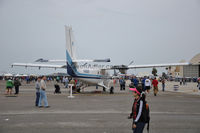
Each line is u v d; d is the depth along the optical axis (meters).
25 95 23.19
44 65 31.28
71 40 23.89
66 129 8.70
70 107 14.49
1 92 27.44
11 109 13.48
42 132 8.21
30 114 11.81
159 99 20.53
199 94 27.42
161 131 8.53
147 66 30.02
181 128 9.01
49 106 14.87
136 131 5.98
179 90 36.25
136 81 29.86
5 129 8.58
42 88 14.33
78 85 27.94
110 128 8.92
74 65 23.72
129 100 19.12
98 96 23.00
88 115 11.67
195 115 11.93
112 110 13.38
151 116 11.59
